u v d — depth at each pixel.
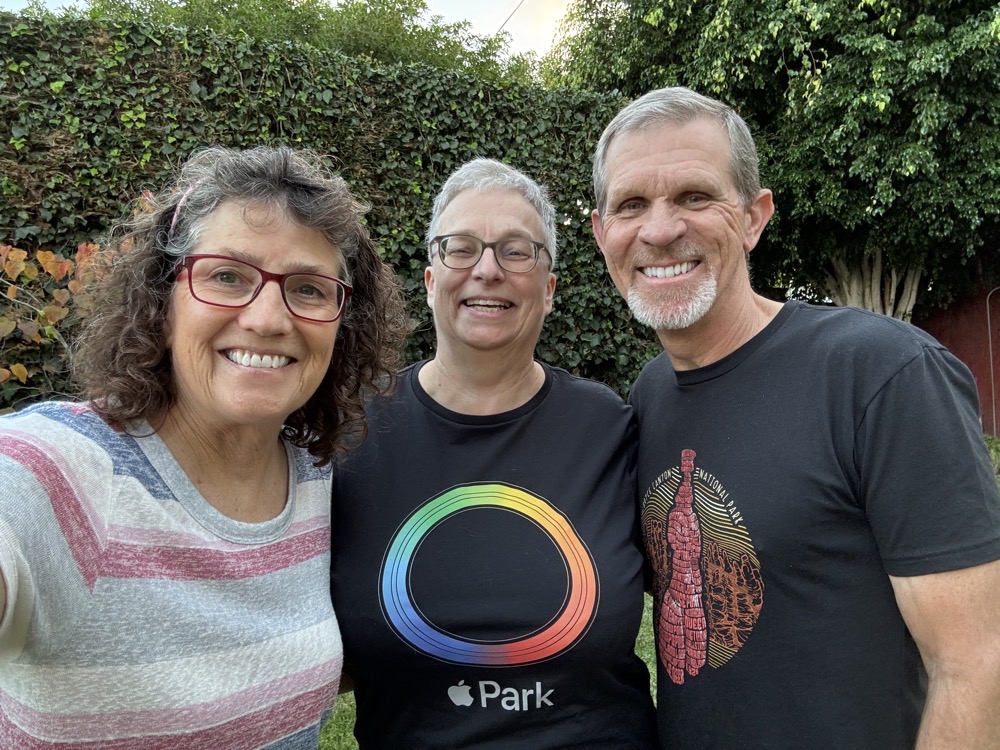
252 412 0.56
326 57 2.22
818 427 0.61
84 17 1.99
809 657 0.60
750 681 0.62
